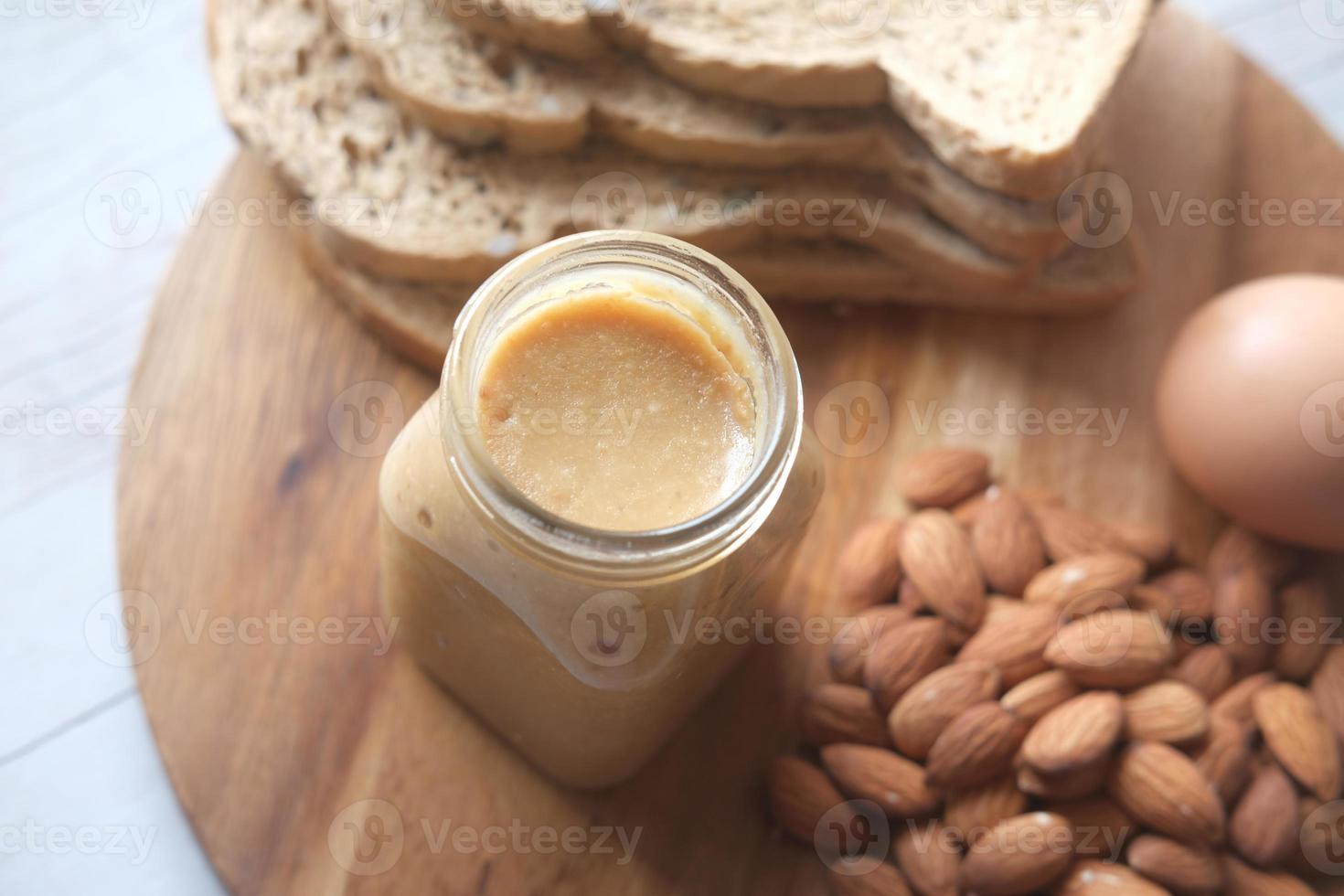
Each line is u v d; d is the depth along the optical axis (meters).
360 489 0.42
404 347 0.42
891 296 0.44
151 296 0.45
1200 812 0.38
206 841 0.39
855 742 0.40
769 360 0.33
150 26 0.48
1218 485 0.41
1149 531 0.41
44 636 0.42
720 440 0.34
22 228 0.46
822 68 0.41
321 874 0.39
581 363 0.34
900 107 0.41
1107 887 0.38
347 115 0.43
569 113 0.41
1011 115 0.41
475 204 0.42
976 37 0.42
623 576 0.32
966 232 0.42
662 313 0.35
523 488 0.34
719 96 0.42
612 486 0.34
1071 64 0.42
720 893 0.39
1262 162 0.45
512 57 0.42
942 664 0.40
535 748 0.39
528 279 0.34
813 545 0.42
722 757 0.40
